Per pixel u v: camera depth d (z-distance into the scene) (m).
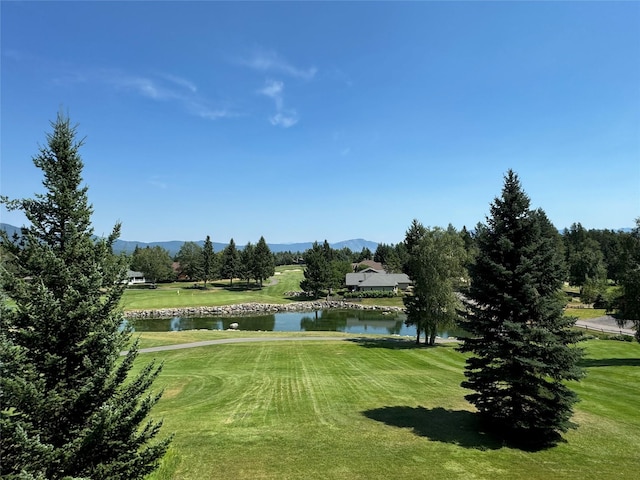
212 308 84.44
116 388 9.52
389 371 30.89
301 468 13.81
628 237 35.34
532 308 16.11
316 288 100.88
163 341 44.50
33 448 7.45
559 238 83.88
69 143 9.97
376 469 13.71
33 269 9.10
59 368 8.65
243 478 13.09
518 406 15.99
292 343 43.78
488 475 13.27
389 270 132.62
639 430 17.55
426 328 43.84
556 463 14.20
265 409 21.14
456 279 42.84
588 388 24.98
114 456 9.18
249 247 122.56
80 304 8.70
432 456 14.74
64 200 9.34
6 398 7.98
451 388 25.41
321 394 23.98
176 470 13.59
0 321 8.44
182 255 142.88
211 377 28.70
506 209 16.86
